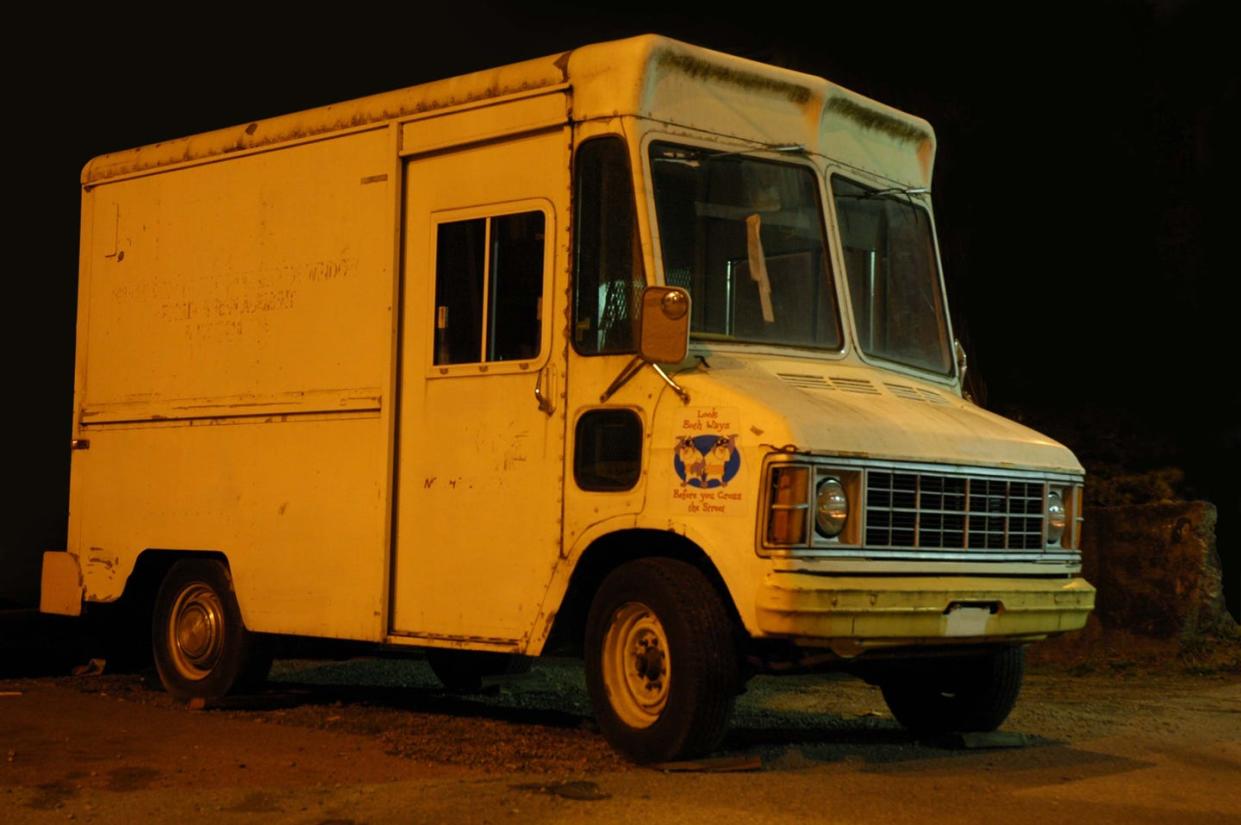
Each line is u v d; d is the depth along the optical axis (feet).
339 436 28.04
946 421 24.07
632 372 23.27
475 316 26.00
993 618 23.45
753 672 23.08
